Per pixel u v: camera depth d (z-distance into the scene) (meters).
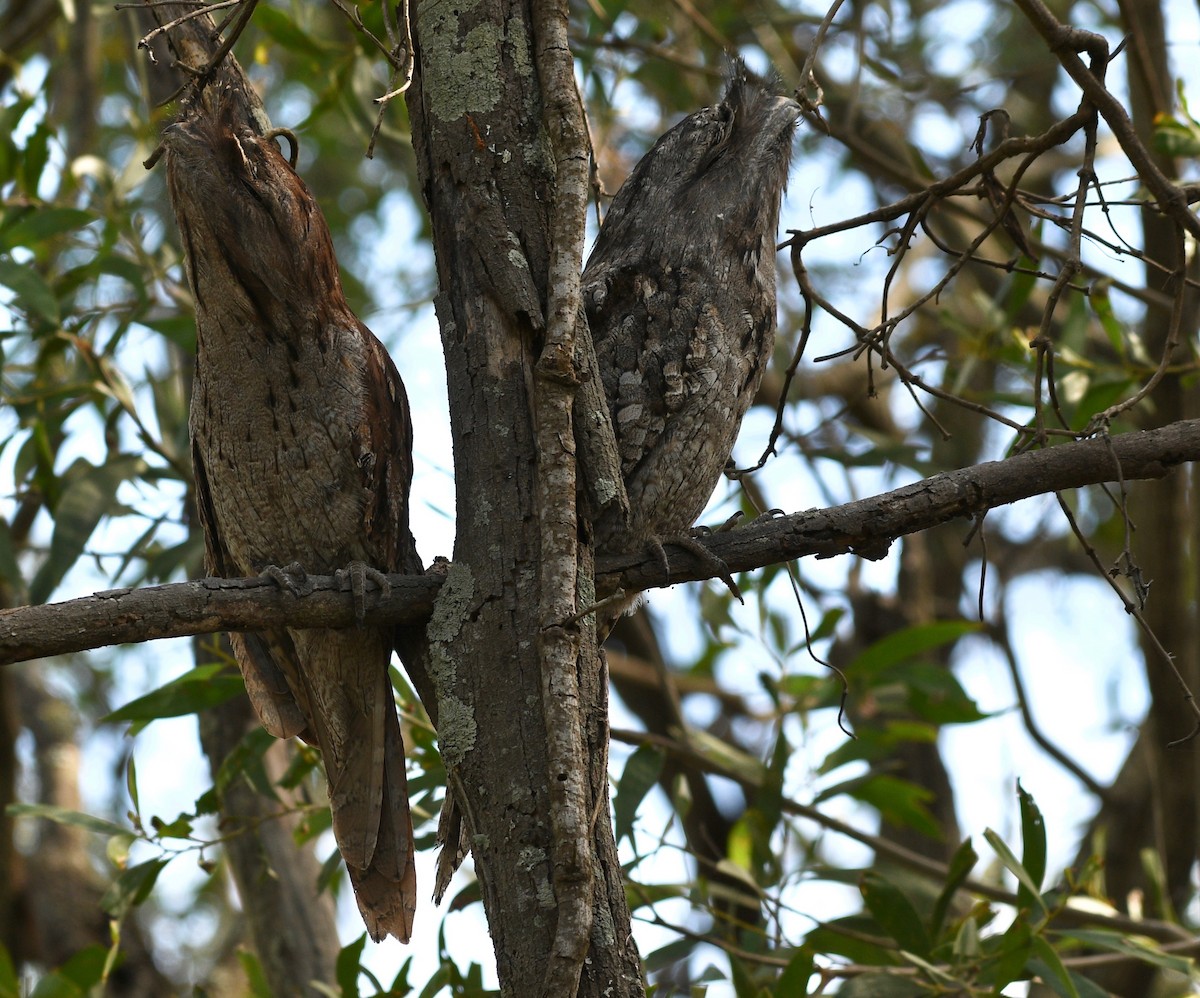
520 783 4.56
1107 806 11.60
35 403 9.48
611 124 11.05
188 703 8.04
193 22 6.53
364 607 5.32
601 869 4.55
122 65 14.58
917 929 7.75
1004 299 10.29
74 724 14.56
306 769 8.22
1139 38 9.04
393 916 6.23
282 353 6.18
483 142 4.98
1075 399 8.99
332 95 9.60
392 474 6.52
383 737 6.40
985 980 7.62
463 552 4.86
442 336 5.05
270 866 9.41
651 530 6.65
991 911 8.07
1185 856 10.27
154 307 10.04
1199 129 8.33
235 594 5.12
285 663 6.80
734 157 7.01
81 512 8.74
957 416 13.23
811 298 6.07
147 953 12.63
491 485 4.84
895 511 5.52
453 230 5.02
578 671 4.66
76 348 9.40
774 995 7.32
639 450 6.54
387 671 6.45
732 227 6.86
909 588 13.30
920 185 10.09
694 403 6.61
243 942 14.06
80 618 4.79
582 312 4.95
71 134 11.90
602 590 5.74
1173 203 5.57
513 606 4.72
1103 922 8.71
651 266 6.75
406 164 12.16
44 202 9.41
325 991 8.27
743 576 9.84
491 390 4.88
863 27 9.79
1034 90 14.62
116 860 7.74
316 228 6.09
